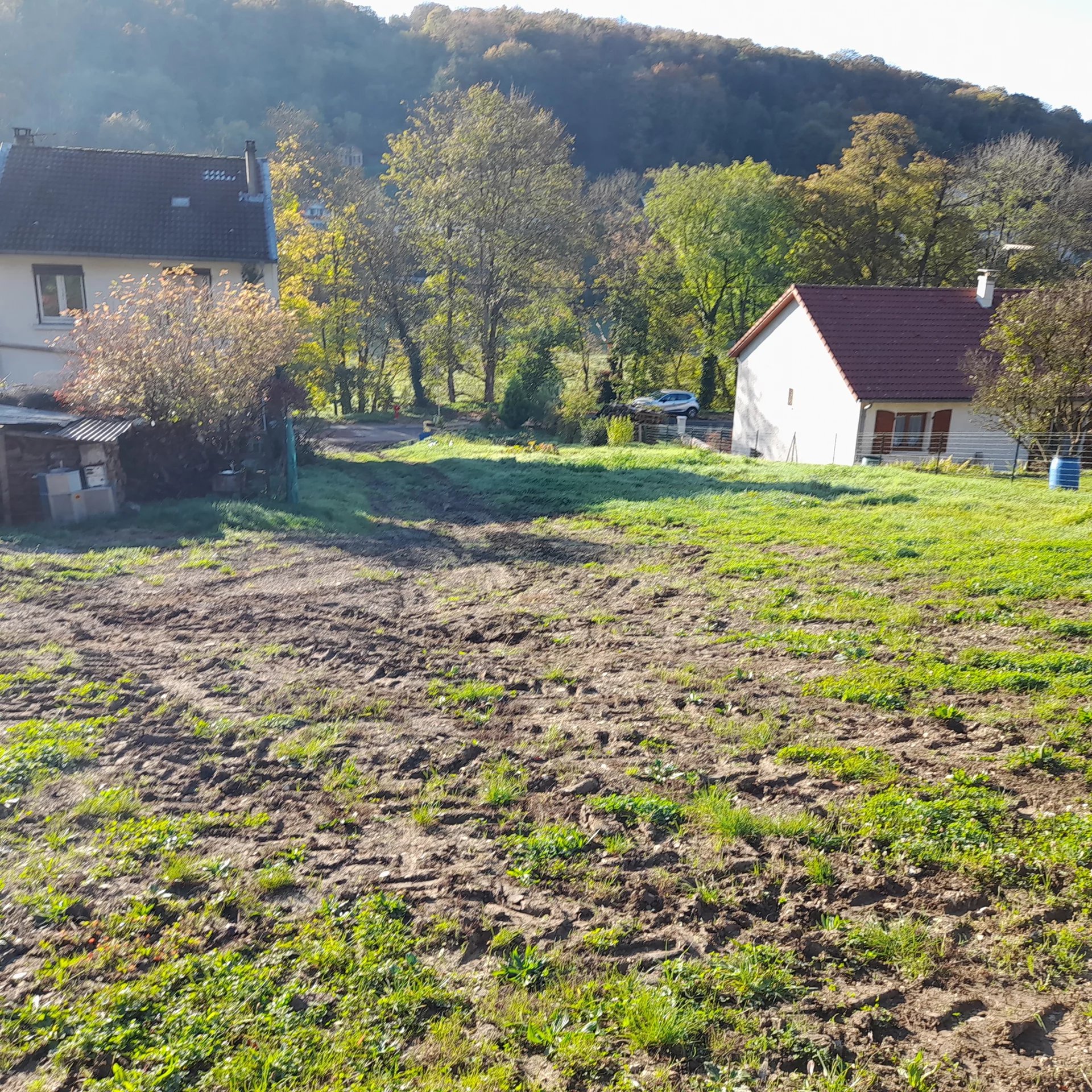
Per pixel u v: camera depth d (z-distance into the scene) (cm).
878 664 884
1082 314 2120
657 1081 394
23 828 595
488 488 2244
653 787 659
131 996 439
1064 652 873
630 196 7319
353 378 5066
